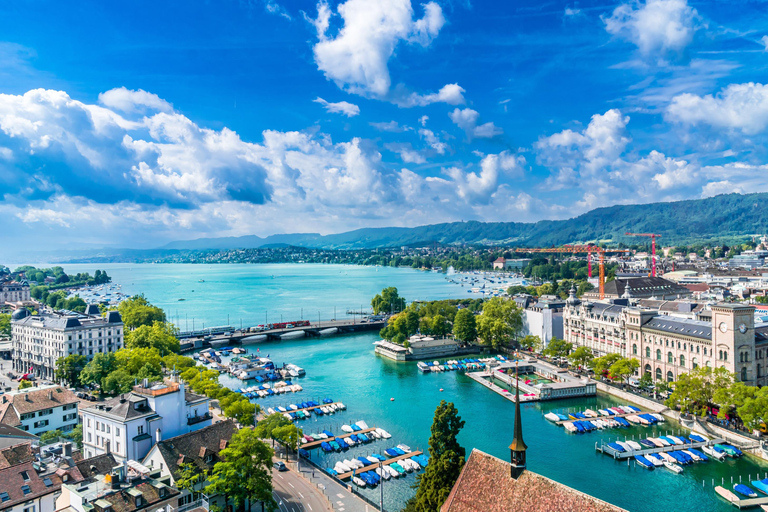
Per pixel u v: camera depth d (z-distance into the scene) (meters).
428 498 100.62
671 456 159.38
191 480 110.50
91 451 135.25
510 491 73.94
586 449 170.50
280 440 159.12
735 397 170.88
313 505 128.38
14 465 106.19
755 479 146.38
